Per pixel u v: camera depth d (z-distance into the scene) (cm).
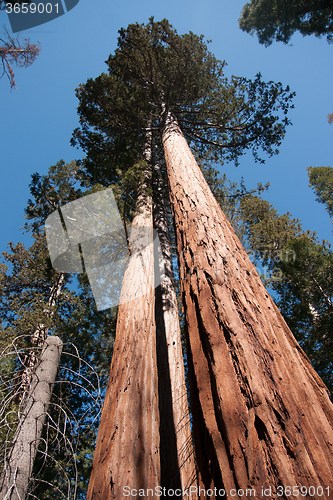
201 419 188
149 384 280
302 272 768
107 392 280
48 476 422
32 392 296
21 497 239
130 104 813
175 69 849
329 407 159
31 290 1045
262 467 133
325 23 1270
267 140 938
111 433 236
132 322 346
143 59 857
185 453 370
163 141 689
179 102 909
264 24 1363
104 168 851
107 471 210
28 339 506
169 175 515
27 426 271
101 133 905
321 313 759
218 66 934
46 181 846
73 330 711
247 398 159
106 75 827
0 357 311
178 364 487
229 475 139
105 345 723
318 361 722
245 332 192
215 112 886
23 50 427
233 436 148
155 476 217
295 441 138
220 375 175
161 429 410
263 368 170
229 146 955
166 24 851
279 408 150
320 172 1572
